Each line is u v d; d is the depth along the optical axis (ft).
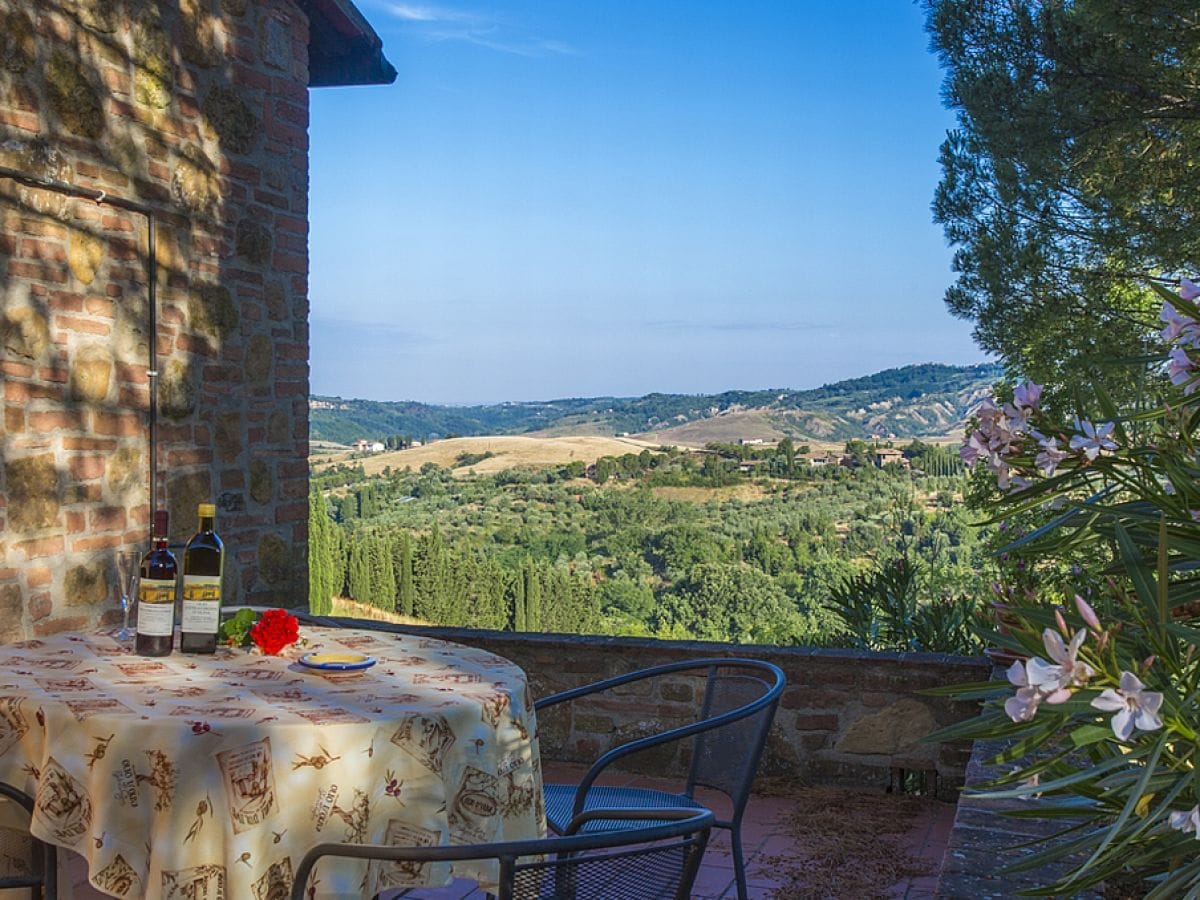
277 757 7.29
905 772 15.72
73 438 15.26
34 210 14.66
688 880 6.86
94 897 11.28
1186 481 5.78
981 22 23.82
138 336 16.33
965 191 24.88
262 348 18.86
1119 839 5.20
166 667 9.20
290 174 19.54
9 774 7.89
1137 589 5.29
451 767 7.96
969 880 6.88
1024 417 6.47
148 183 16.52
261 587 18.88
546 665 16.93
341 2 20.30
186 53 17.21
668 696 16.44
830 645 20.92
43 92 14.78
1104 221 23.03
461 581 142.92
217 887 7.20
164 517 9.74
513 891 6.12
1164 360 6.35
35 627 14.65
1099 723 4.80
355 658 9.43
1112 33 20.81
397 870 7.73
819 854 13.34
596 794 10.48
